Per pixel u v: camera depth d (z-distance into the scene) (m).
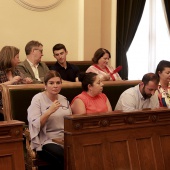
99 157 3.29
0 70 5.19
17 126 3.06
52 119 4.11
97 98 4.45
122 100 4.46
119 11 7.61
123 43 7.71
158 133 3.63
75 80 6.25
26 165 4.26
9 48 5.20
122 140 3.42
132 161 3.43
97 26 7.19
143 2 7.85
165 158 3.63
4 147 3.02
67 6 7.06
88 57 7.15
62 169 3.84
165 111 3.65
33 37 6.82
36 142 3.99
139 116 3.51
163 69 4.79
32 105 4.07
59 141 3.72
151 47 8.15
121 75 7.73
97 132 3.29
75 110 4.33
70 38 7.15
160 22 8.23
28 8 6.73
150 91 4.34
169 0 8.23
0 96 4.99
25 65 5.73
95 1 7.13
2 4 6.55
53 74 4.04
